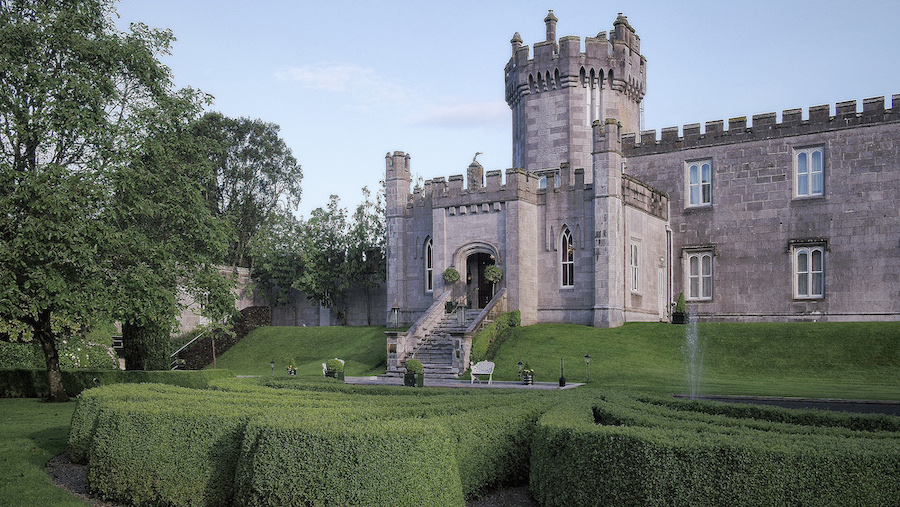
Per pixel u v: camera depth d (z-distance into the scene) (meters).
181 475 12.52
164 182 27.30
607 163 41.03
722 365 34.44
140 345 35.19
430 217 48.81
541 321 43.56
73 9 25.64
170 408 13.41
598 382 31.86
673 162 47.28
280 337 51.91
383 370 40.81
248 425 11.48
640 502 10.05
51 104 23.69
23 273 23.25
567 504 11.11
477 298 47.38
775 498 9.30
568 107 48.16
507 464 13.38
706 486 9.62
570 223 42.97
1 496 12.52
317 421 11.21
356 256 56.59
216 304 27.91
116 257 25.53
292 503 10.41
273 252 59.59
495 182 44.19
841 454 9.20
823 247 42.44
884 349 33.66
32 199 23.23
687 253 46.62
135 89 27.31
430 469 10.42
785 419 15.41
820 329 36.56
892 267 40.44
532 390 21.75
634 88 50.75
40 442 18.05
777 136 44.09
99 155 24.98
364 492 10.14
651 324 40.50
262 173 72.56
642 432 10.57
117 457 13.23
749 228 44.69
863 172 41.53
